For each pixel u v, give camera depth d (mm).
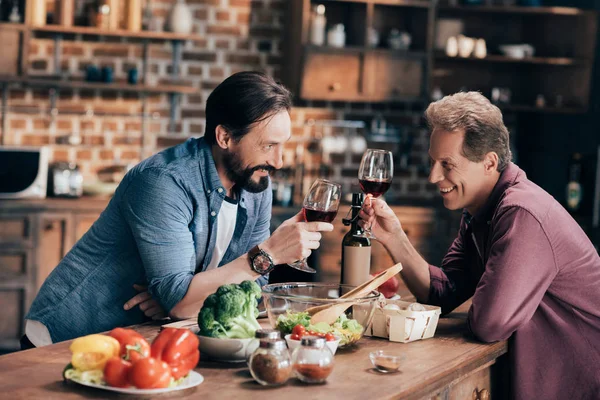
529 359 2143
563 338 2137
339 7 5672
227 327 1714
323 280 5234
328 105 5824
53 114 5371
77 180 5191
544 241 2068
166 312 2113
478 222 2270
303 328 1775
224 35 5609
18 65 5113
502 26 5949
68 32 5184
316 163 5824
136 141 5520
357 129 5887
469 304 2598
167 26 5355
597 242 4992
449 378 1798
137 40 5469
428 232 5418
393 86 5574
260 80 2145
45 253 4879
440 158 2193
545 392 2143
